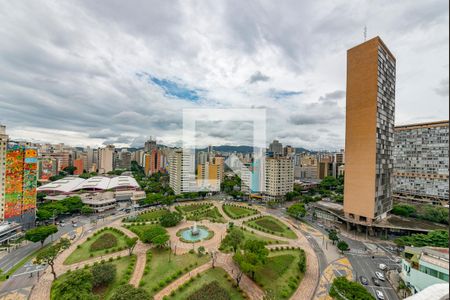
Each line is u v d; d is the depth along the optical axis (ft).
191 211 337.31
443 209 273.75
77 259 181.88
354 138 258.57
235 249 184.44
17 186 243.19
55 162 610.24
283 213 342.85
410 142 379.76
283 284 150.51
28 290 141.90
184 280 151.23
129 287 119.65
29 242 218.79
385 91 254.47
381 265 178.19
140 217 301.84
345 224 286.66
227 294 134.92
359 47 250.57
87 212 322.34
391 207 280.92
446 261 136.77
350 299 113.80
